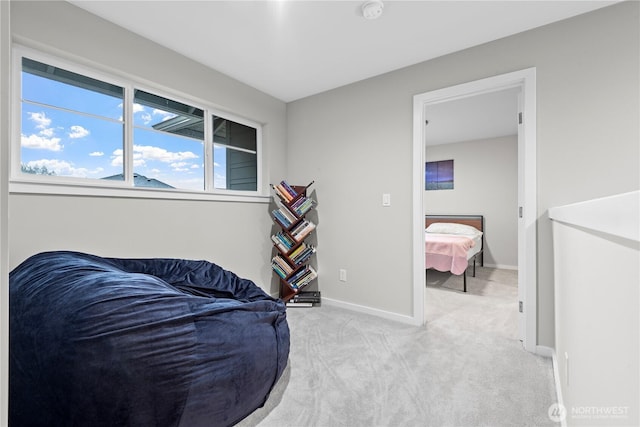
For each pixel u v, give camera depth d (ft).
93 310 3.40
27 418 3.32
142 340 3.46
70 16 5.92
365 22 6.45
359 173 9.34
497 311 9.37
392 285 8.69
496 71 6.99
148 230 7.29
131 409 3.32
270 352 4.67
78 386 3.20
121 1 5.86
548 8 5.90
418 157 8.16
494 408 4.69
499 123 14.10
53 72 6.12
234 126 9.99
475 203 17.39
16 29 5.32
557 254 5.48
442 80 7.77
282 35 6.97
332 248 10.00
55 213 5.82
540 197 6.44
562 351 4.68
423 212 8.20
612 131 5.76
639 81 5.54
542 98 6.42
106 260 6.14
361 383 5.39
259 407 4.69
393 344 6.97
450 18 6.28
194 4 5.95
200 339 3.89
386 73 8.76
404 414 4.57
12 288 4.23
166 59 7.51
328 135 10.09
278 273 10.16
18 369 3.47
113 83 6.88
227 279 7.56
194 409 3.68
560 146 6.23
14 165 5.59
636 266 1.50
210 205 8.75
